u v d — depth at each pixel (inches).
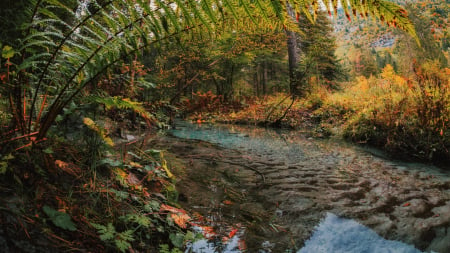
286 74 972.6
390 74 245.6
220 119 332.8
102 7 46.8
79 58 49.6
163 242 50.6
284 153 141.7
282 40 411.5
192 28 55.6
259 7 38.9
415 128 148.7
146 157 87.5
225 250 51.0
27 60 43.3
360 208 71.8
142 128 195.2
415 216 67.1
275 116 292.4
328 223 63.2
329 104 279.7
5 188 39.3
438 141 134.3
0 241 31.2
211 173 97.4
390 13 36.3
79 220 43.5
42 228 37.0
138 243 47.2
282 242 54.9
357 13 37.2
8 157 40.9
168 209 58.7
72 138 67.4
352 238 57.0
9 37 48.1
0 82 47.7
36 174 45.2
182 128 242.4
